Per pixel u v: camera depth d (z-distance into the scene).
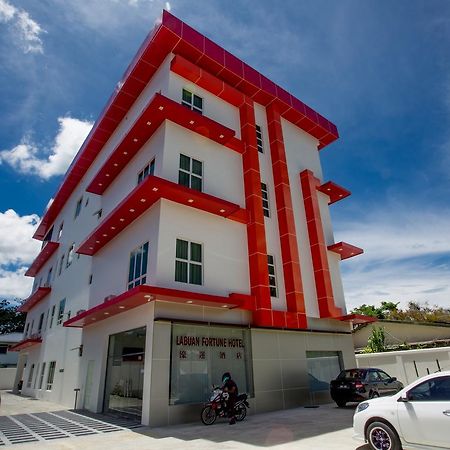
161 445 7.65
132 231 14.42
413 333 23.91
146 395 10.37
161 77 16.08
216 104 17.09
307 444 7.25
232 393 10.48
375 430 6.18
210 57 16.48
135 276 13.24
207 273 13.11
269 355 13.76
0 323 44.97
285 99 19.84
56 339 21.23
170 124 14.33
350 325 17.61
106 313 13.37
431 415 5.46
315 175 20.55
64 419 11.98
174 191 12.40
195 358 11.63
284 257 16.02
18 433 9.48
